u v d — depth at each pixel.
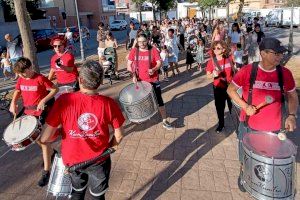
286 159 2.94
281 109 3.53
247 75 3.56
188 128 6.38
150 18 56.78
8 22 31.11
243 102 3.51
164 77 10.64
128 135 6.10
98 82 2.93
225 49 5.77
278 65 3.51
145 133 6.18
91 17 53.44
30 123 4.21
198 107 7.71
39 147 5.80
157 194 4.19
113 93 9.37
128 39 19.42
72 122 2.97
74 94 3.00
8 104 8.05
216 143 5.65
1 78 13.55
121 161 5.07
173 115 7.17
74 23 48.47
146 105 5.42
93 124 2.98
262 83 3.50
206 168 4.79
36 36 24.31
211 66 5.93
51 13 45.53
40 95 4.61
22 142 3.94
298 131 5.94
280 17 38.72
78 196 3.32
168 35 11.30
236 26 12.07
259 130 3.57
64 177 3.59
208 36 22.00
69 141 3.03
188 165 4.90
